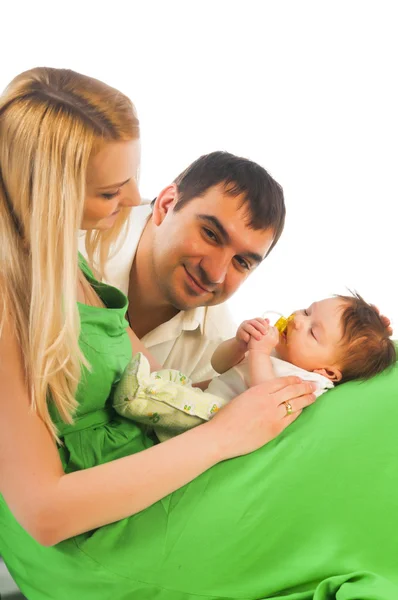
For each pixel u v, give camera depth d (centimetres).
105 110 121
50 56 324
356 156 347
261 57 342
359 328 152
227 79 344
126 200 130
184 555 123
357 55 350
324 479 126
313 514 124
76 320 122
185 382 146
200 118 343
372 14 347
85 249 165
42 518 115
